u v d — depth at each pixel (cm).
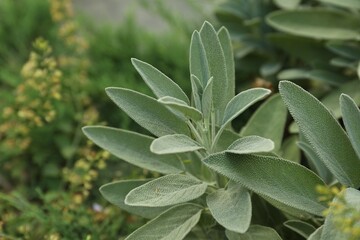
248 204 48
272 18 75
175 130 53
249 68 85
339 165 50
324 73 72
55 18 97
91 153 76
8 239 67
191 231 56
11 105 86
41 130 84
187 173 56
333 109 69
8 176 87
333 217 45
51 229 67
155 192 49
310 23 74
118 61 96
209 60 53
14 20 103
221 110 53
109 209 70
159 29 108
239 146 48
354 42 74
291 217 56
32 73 78
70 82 86
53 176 84
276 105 60
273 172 49
